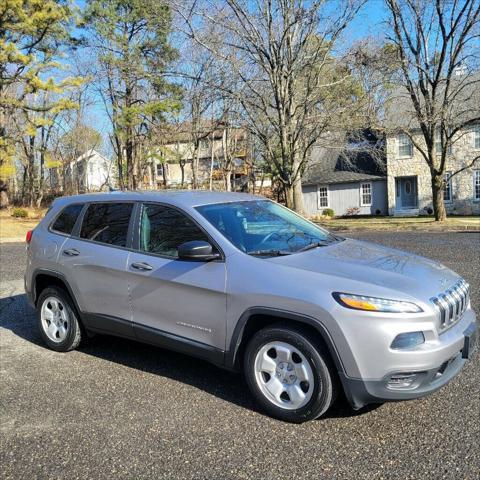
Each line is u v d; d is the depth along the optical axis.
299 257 3.78
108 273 4.52
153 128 29.25
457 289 3.63
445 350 3.21
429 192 32.88
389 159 33.78
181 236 4.15
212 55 19.56
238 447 3.17
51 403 3.89
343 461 2.97
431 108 21.69
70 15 25.69
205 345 3.90
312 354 3.37
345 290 3.29
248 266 3.70
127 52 26.34
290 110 19.81
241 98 19.23
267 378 3.62
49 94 36.41
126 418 3.61
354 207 36.03
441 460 2.94
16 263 11.98
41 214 31.91
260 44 18.56
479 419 3.41
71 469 2.98
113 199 4.78
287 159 20.61
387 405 3.69
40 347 5.30
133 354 5.02
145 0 24.20
